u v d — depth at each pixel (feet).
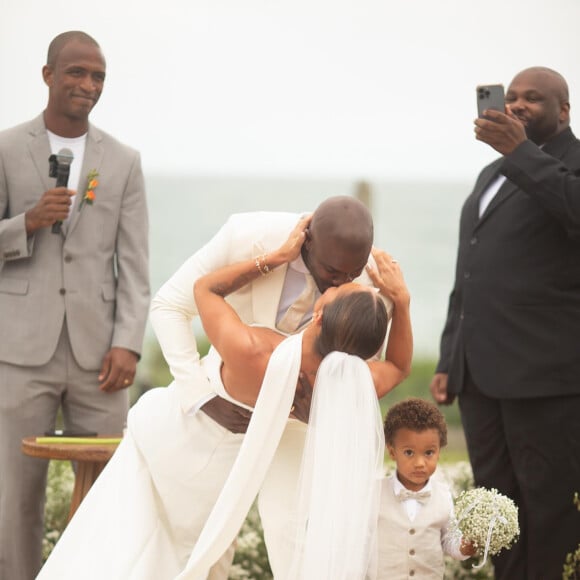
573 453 14.82
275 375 10.57
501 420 15.51
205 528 10.82
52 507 17.95
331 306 10.59
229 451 11.84
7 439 15.38
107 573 11.66
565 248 14.94
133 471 12.22
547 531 14.89
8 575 15.34
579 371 14.73
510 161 14.64
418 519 12.28
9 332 15.44
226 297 11.76
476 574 16.52
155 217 94.73
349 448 10.22
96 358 15.83
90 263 15.80
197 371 11.73
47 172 15.62
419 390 62.23
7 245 15.23
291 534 11.21
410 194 96.07
